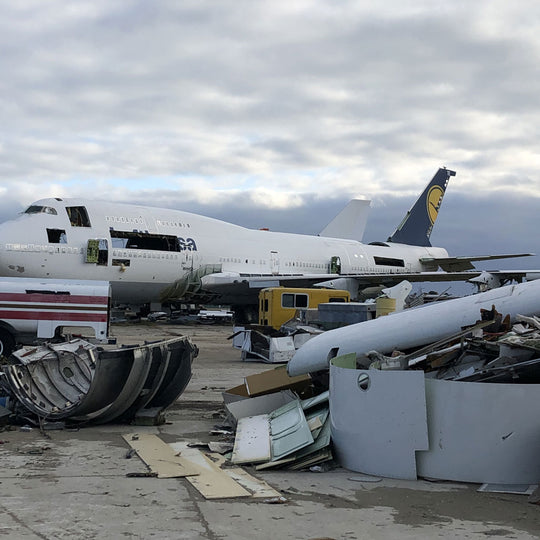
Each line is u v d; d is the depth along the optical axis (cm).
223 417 918
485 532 457
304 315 2105
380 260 4566
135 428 849
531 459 576
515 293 902
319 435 680
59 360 970
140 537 431
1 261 2903
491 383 593
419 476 604
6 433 804
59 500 512
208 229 3641
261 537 438
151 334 2645
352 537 441
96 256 3072
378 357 756
